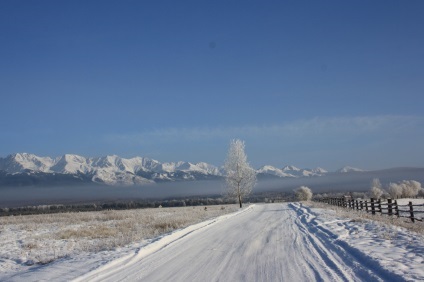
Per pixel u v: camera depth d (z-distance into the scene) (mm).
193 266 12125
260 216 35688
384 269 9852
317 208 45125
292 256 13281
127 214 47938
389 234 16438
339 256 12719
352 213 32688
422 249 12570
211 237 19672
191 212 48094
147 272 11367
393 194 97625
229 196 64125
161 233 21938
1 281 11055
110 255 14172
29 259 15375
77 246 18750
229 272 11102
